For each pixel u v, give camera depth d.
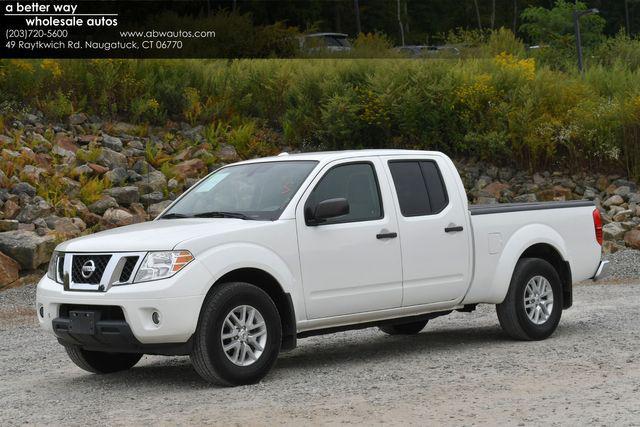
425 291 9.77
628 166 24.95
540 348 10.12
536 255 11.06
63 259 8.78
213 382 8.37
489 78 25.25
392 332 11.84
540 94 25.59
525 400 7.47
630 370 8.66
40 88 23.33
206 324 8.21
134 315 8.07
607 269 11.61
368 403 7.54
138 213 19.77
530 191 24.19
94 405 7.97
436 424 6.76
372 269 9.33
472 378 8.49
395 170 9.83
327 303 9.03
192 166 22.14
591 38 42.94
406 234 9.62
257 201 9.22
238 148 24.20
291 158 9.72
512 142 24.86
